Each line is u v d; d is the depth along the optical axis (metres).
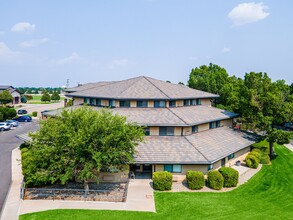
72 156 24.98
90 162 24.77
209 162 28.92
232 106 47.88
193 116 37.53
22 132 56.94
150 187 28.22
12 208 22.39
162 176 27.41
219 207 23.69
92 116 25.95
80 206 23.17
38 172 24.20
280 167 36.53
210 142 34.53
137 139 27.92
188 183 28.25
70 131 24.56
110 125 25.61
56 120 26.38
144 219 21.16
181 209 23.09
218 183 28.00
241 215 22.20
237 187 28.92
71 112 26.34
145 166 33.34
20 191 25.61
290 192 27.86
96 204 23.67
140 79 44.62
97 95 40.50
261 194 27.12
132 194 26.23
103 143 24.50
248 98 41.19
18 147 43.62
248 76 42.91
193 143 32.47
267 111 39.97
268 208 23.78
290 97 41.53
